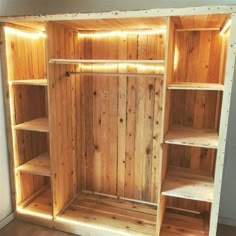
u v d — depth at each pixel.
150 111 2.38
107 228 2.19
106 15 1.77
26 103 2.43
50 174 2.20
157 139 2.42
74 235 2.23
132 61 1.83
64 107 2.30
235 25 1.56
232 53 1.60
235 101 2.09
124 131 2.51
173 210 2.47
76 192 2.70
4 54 2.11
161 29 2.20
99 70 2.46
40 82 2.15
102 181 2.70
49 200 2.59
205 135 2.01
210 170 2.28
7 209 2.34
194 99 2.20
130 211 2.44
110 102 2.49
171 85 1.81
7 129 2.24
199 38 2.10
